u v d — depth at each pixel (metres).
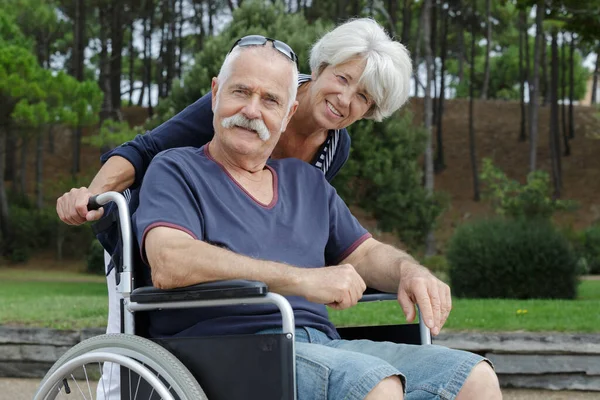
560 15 12.77
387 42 2.87
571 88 37.97
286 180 2.55
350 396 2.05
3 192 27.91
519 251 12.41
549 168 35.56
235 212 2.37
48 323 5.68
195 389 2.02
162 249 2.14
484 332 5.18
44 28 34.66
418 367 2.29
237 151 2.38
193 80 15.38
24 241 27.70
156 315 2.31
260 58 2.39
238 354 2.05
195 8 38.75
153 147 2.78
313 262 2.47
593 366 4.98
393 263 2.56
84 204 2.34
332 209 2.64
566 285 12.35
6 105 22.84
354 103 2.86
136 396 2.15
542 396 4.89
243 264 2.13
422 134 19.02
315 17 35.06
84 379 4.98
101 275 24.53
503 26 41.47
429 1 27.39
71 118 23.45
